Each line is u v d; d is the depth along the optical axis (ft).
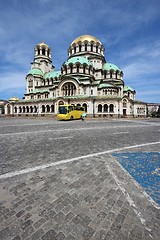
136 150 25.27
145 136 39.68
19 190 12.60
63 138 35.88
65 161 19.66
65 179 14.61
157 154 22.97
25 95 209.67
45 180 14.39
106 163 18.92
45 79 205.98
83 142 31.60
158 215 9.65
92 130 50.85
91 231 8.35
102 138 36.32
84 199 11.33
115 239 7.84
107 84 163.32
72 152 23.93
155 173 15.97
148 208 10.32
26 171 16.44
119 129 54.39
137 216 9.54
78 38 195.72
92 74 176.55
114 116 140.97
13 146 27.58
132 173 15.94
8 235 8.09
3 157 21.22
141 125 71.31
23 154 22.72
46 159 20.45
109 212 9.89
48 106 166.09
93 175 15.48
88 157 21.35
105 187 13.07
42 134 41.55
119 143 30.81
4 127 58.59
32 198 11.46
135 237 7.99
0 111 217.56
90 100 144.25
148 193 12.15
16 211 9.98
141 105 178.09
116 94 167.02
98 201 11.09
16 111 190.19
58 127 59.11
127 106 150.82
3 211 9.98
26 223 8.92
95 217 9.43
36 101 170.50
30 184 13.62
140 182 13.98
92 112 144.46
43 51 227.81
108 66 188.75
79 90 156.46
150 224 8.89
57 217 9.43
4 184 13.61
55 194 12.00
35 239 7.81
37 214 9.70
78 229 8.50
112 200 11.20
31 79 209.77
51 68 237.04
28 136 38.22
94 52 191.11
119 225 8.80
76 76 166.50
